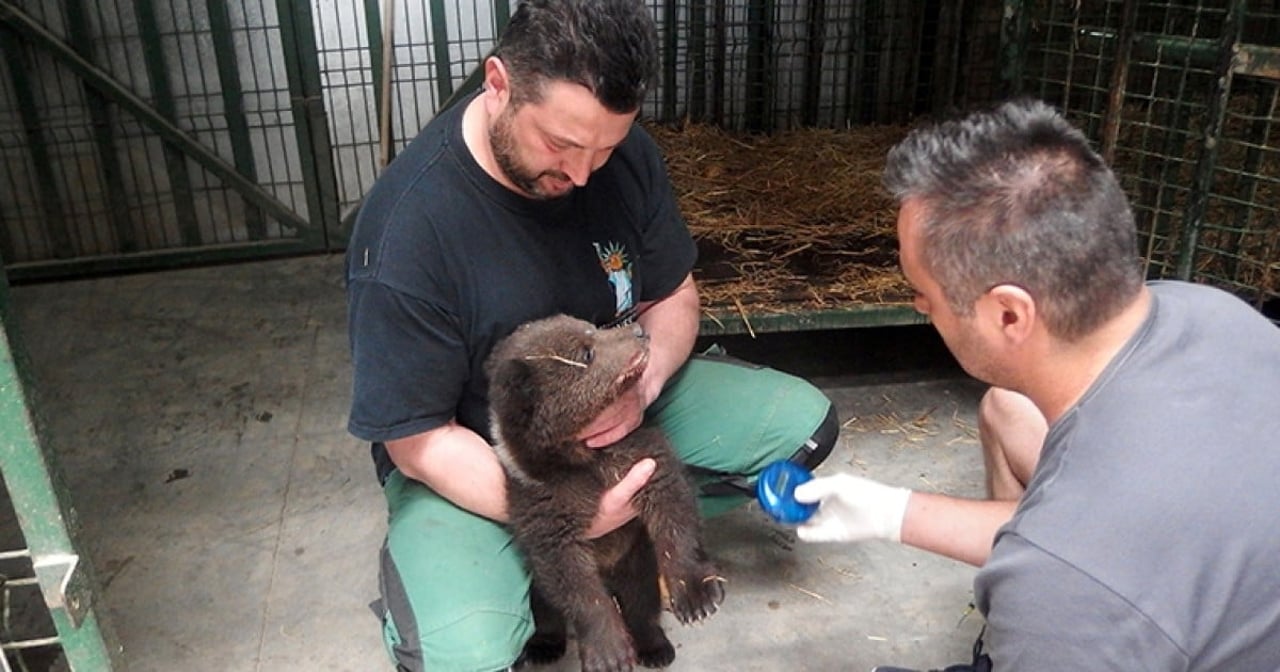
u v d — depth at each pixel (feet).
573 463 3.86
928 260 2.54
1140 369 2.40
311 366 7.52
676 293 4.65
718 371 4.83
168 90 8.93
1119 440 2.32
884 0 9.56
